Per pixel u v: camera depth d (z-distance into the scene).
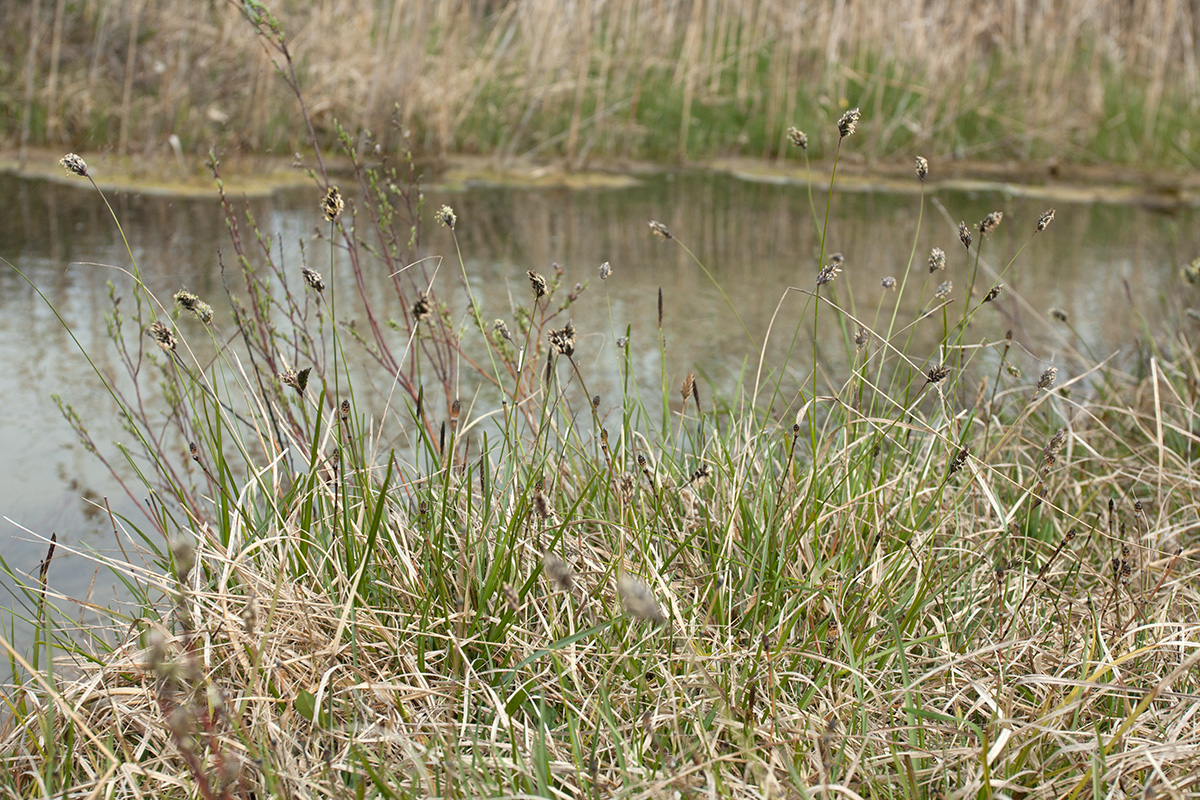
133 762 1.84
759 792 1.74
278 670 1.94
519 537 2.32
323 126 7.70
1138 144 9.84
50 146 7.40
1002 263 5.99
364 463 2.40
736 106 9.55
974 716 2.05
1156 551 2.53
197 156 7.07
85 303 4.34
